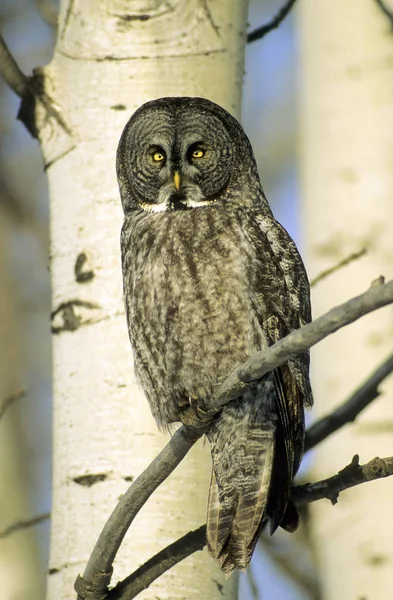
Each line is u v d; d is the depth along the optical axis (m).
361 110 16.34
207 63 12.07
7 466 19.98
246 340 10.74
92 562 9.40
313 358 16.03
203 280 10.77
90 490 10.80
